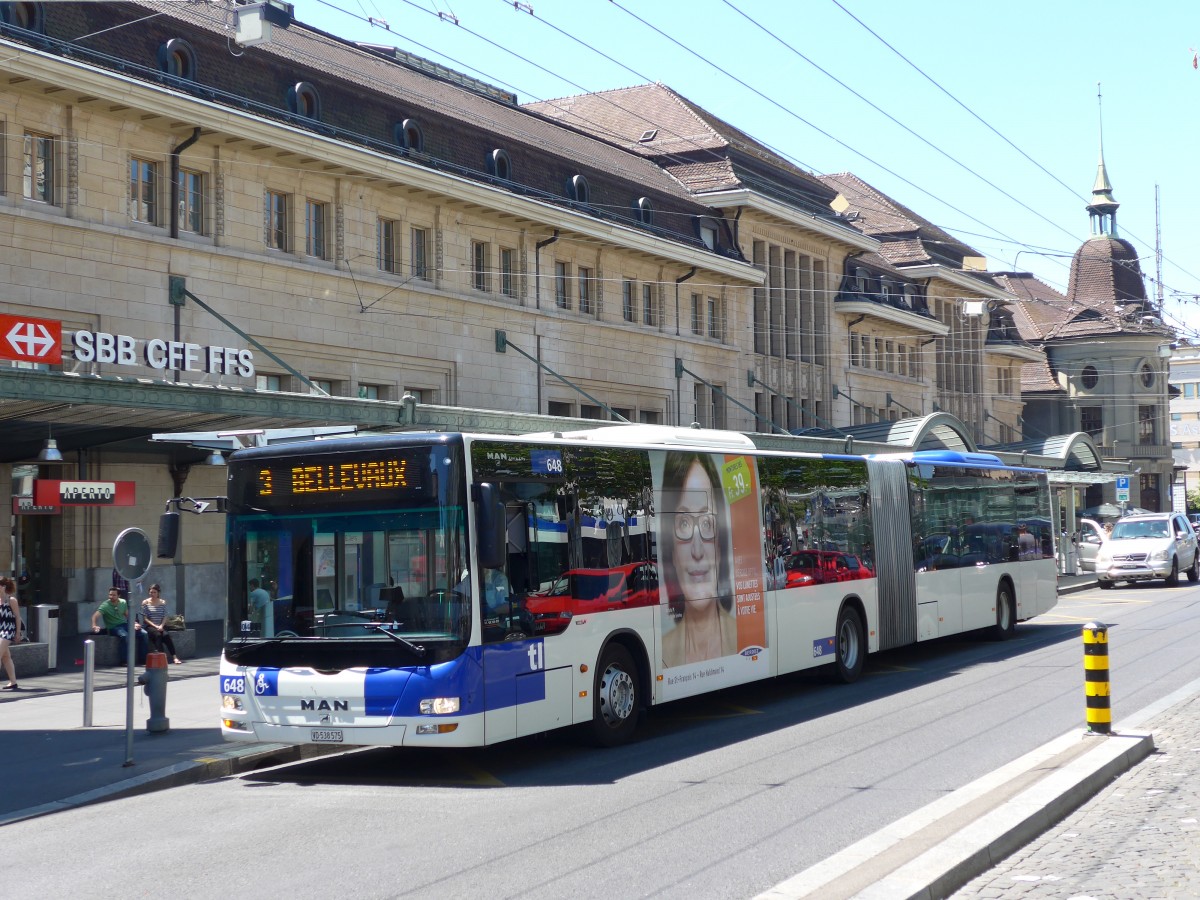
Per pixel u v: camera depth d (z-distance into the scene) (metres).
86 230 24.97
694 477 15.07
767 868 7.98
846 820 9.25
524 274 36.34
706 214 45.53
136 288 25.94
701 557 14.99
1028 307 85.81
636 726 15.02
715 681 14.97
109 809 10.91
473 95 40.28
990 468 23.92
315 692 11.52
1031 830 8.41
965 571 22.28
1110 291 82.94
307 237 30.27
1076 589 38.16
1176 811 8.99
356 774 12.38
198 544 28.42
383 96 31.89
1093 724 11.54
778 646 16.42
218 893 7.91
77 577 26.08
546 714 12.18
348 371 30.70
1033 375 83.38
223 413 20.12
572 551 12.81
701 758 12.38
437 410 23.55
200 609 28.31
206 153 27.64
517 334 35.84
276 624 11.87
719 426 45.19
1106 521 61.66
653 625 13.96
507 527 11.97
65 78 23.86
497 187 34.53
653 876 7.89
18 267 23.86
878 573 19.36
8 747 13.59
